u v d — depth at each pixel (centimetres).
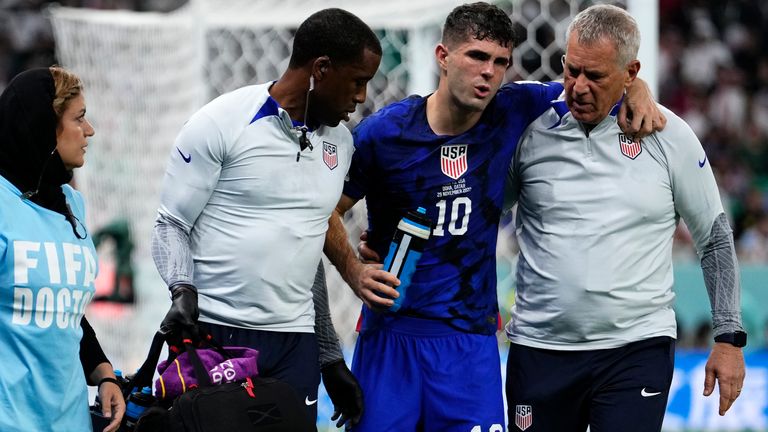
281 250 1341
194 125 1326
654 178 1433
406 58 2469
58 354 1195
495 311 1498
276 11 2431
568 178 1445
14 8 5328
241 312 1345
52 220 1203
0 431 1152
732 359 1445
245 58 2595
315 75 1304
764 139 5359
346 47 1291
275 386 1255
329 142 1378
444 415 1470
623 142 1434
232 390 1224
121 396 1281
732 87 5481
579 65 1355
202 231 1356
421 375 1474
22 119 1176
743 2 5625
